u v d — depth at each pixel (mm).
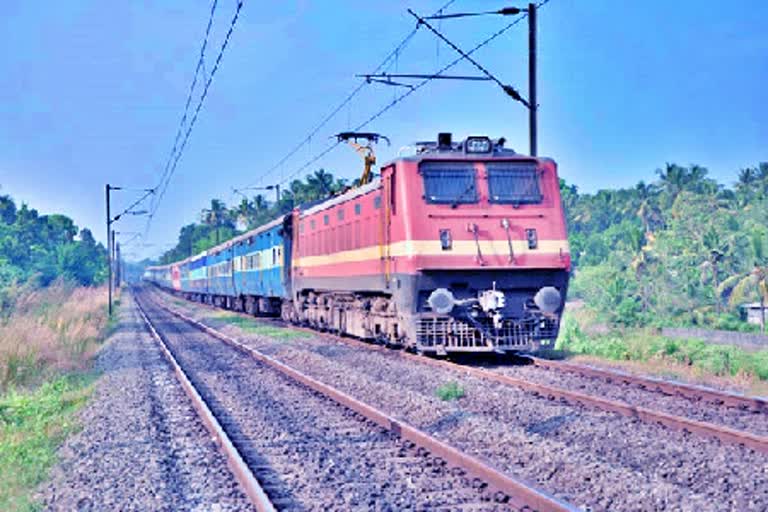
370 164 23016
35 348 19266
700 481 7465
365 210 18359
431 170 15992
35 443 10086
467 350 15789
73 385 16203
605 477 7496
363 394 13195
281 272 30406
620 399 11820
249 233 40062
